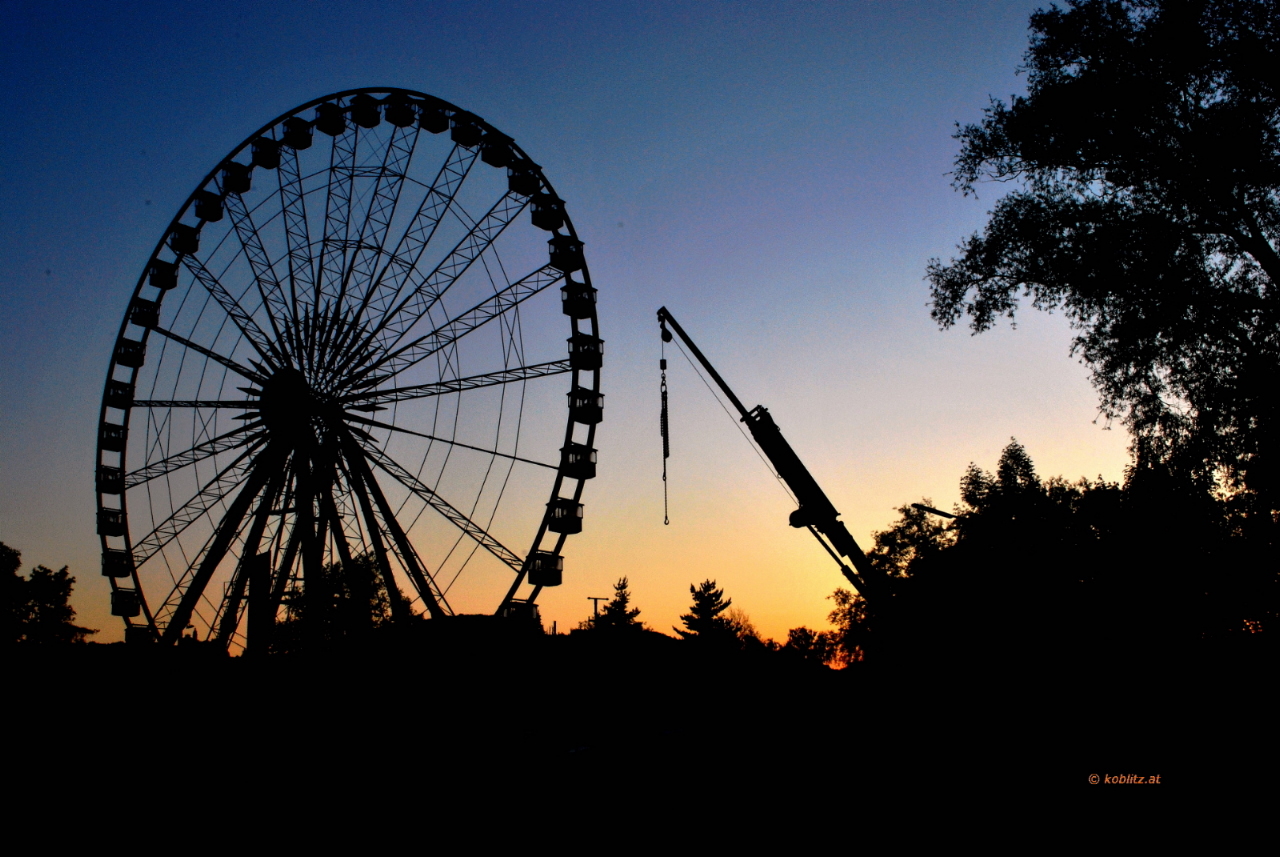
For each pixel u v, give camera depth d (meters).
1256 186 21.72
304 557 35.25
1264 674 20.58
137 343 39.56
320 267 36.56
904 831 17.08
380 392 36.22
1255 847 15.23
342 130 39.34
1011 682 21.80
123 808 20.25
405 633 35.03
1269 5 21.02
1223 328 22.09
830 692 25.89
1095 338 24.50
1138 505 25.75
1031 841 16.34
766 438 24.91
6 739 24.95
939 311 26.36
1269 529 24.03
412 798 20.75
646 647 39.28
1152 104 22.48
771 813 18.50
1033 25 24.98
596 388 38.72
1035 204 24.73
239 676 33.00
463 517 35.34
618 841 17.06
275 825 18.89
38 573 67.94
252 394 36.03
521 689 32.81
